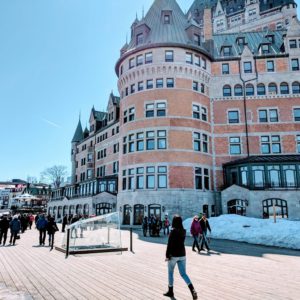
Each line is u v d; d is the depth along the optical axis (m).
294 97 39.38
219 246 17.98
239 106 39.88
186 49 38.56
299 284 8.91
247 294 7.86
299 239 17.02
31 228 35.59
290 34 41.19
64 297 7.66
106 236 23.72
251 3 79.62
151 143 36.34
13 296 7.75
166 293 7.73
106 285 8.86
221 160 38.56
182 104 36.94
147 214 34.41
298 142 38.16
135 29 40.75
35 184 123.88
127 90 40.22
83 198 51.31
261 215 33.00
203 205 35.22
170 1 44.66
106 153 53.81
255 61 41.06
